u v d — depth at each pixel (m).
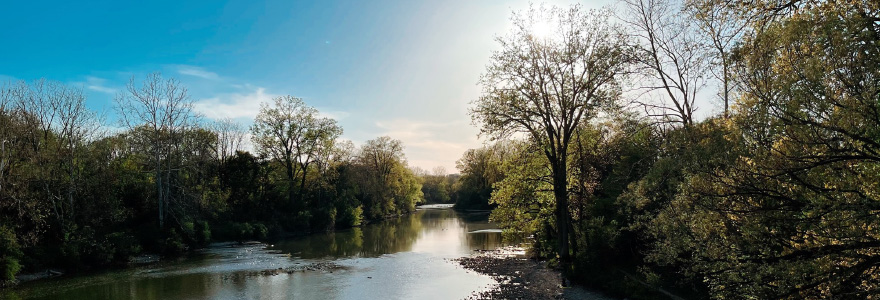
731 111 10.30
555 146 31.30
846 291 8.43
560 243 29.61
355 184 80.31
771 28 10.30
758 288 9.59
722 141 12.12
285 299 23.73
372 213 84.31
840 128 8.06
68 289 26.31
